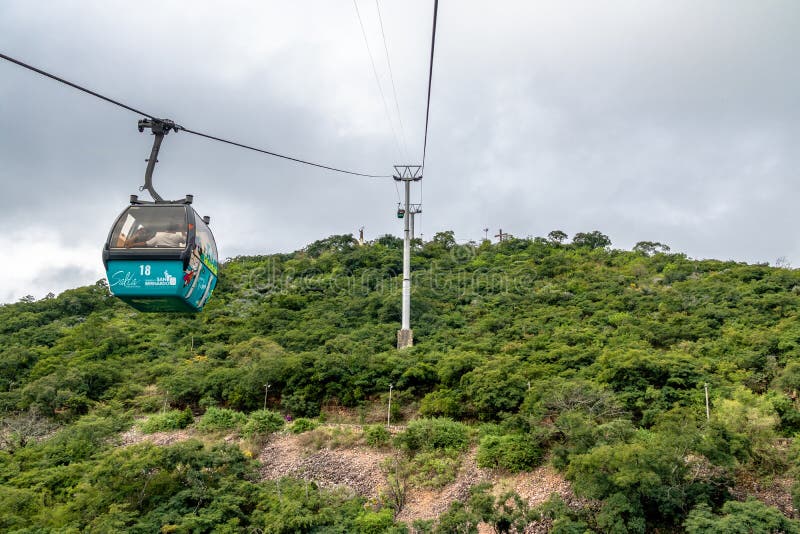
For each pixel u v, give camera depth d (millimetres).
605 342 40250
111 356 48125
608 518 20375
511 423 29297
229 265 82562
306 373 38219
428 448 29812
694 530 19000
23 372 46031
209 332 52594
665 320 46188
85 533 21094
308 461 30453
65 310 64188
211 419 35312
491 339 43969
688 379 31047
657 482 20188
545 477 25984
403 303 46375
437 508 25641
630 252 79125
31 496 23969
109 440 32219
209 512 22703
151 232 11578
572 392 28328
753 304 45875
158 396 39750
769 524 18438
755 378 32344
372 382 37625
